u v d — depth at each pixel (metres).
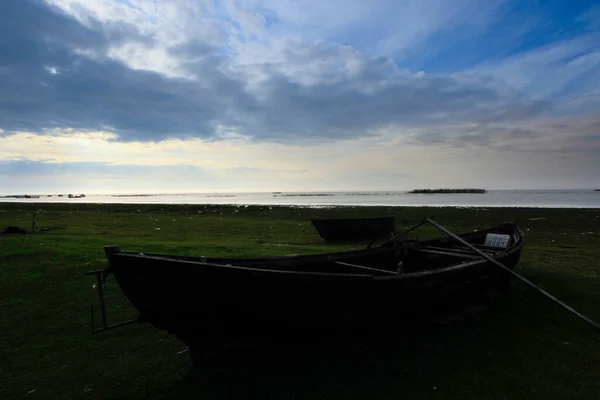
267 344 4.89
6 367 4.72
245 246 13.58
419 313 6.05
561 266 10.54
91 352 5.17
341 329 5.17
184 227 21.88
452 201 68.00
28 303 6.90
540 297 7.62
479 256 7.56
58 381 4.43
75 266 9.21
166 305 4.27
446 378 4.48
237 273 4.16
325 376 4.55
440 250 8.98
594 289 8.14
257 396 4.15
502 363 4.86
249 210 38.25
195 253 11.59
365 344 5.44
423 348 5.30
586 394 4.14
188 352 5.20
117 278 4.17
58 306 6.80
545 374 4.57
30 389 4.24
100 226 21.66
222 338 4.62
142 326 6.06
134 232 18.62
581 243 15.38
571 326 6.12
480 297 7.43
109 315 6.48
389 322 5.68
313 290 4.61
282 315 4.62
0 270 8.77
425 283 5.75
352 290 4.89
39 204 48.50
